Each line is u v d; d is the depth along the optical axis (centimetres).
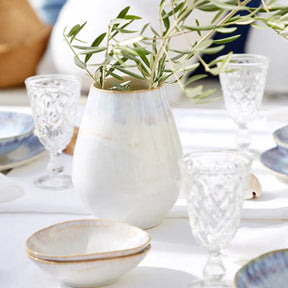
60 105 114
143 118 91
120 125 90
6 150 123
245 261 86
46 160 131
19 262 86
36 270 84
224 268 77
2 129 139
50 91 113
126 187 91
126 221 95
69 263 73
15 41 295
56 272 75
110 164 91
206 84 303
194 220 76
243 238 86
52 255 81
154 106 92
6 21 298
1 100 277
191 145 136
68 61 278
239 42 302
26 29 299
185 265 85
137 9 258
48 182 116
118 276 78
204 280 77
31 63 295
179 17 81
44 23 316
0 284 80
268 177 117
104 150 91
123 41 84
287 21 86
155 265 85
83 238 84
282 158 117
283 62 271
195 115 162
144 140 91
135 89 100
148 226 96
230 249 85
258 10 91
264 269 74
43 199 106
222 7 75
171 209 101
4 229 98
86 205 97
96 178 92
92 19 270
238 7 75
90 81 276
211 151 80
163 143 93
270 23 86
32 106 117
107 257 75
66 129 117
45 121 115
